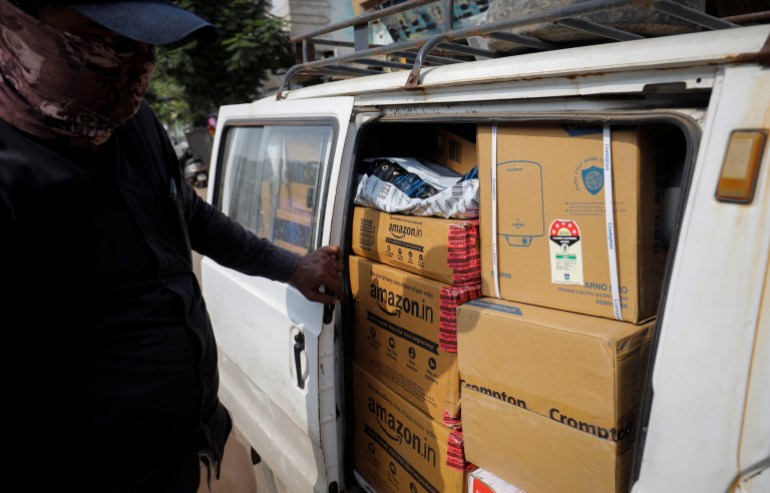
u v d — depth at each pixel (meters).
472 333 1.38
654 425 1.00
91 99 1.02
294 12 9.71
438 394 1.55
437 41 1.48
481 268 1.48
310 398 1.81
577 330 1.16
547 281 1.32
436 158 1.96
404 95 1.59
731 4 2.15
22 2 0.90
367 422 1.92
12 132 1.02
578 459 1.20
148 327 1.22
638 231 1.13
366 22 1.79
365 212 1.84
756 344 0.88
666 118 1.01
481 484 1.44
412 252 1.62
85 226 1.10
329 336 1.75
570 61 1.15
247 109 2.44
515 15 1.42
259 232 2.35
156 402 1.24
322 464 1.83
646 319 1.18
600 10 1.07
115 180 1.14
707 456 0.94
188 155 12.23
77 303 1.12
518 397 1.30
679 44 0.99
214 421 1.49
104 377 1.16
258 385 2.22
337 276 1.70
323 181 1.80
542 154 1.27
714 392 0.92
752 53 0.89
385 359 1.78
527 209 1.33
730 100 0.92
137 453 1.23
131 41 1.02
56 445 1.14
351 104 1.70
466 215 1.51
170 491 1.30
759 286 0.87
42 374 1.10
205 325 1.41
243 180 2.51
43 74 0.97
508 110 1.33
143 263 1.21
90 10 0.92
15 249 1.02
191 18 1.00
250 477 1.72
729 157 0.90
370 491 1.94
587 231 1.21
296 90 2.19
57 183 1.05
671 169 1.19
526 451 1.31
